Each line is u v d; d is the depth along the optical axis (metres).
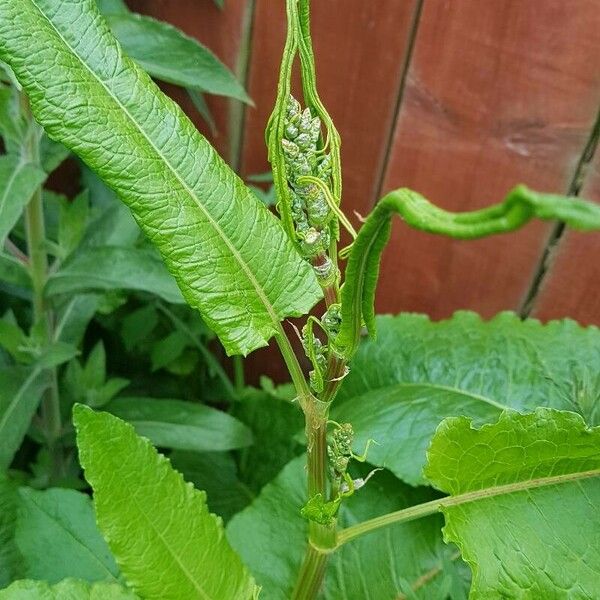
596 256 0.56
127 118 0.26
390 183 0.60
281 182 0.25
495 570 0.33
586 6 0.46
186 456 0.69
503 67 0.51
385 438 0.49
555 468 0.34
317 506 0.29
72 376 0.62
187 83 0.50
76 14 0.25
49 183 0.75
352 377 0.56
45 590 0.33
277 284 0.29
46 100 0.25
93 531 0.44
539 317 0.61
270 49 0.60
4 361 0.61
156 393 0.75
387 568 0.46
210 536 0.30
